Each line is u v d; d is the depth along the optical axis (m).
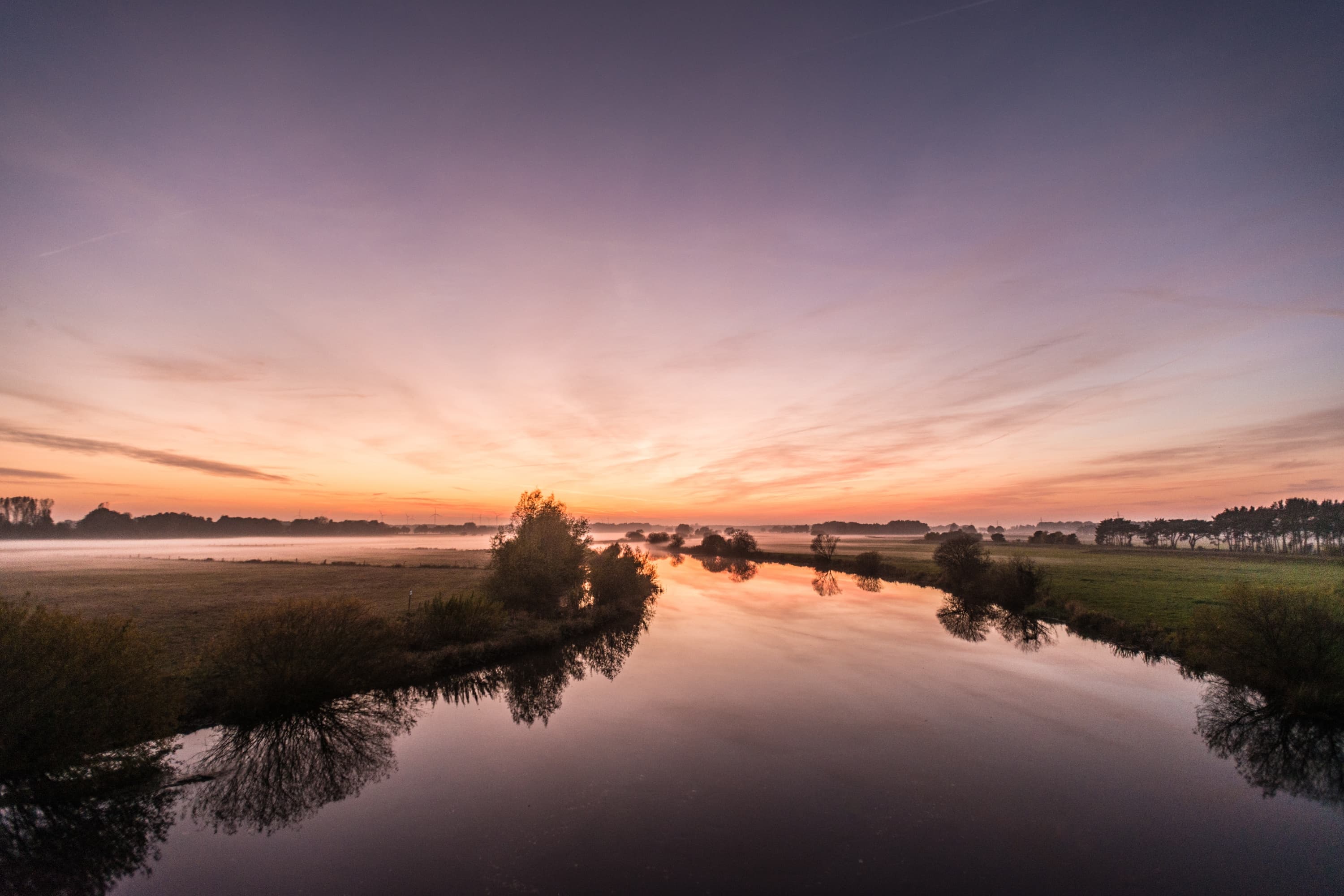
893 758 12.63
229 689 14.48
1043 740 13.68
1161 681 18.78
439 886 8.02
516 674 19.61
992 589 37.12
